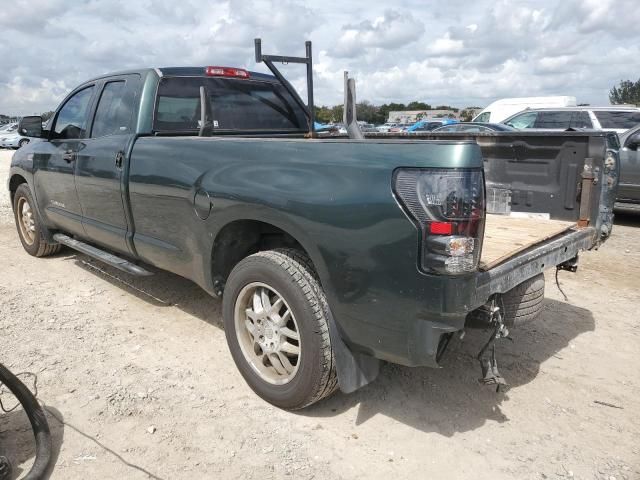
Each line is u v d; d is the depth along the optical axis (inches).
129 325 176.6
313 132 200.2
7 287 210.7
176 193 147.5
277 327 127.3
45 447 109.3
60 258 251.1
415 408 132.9
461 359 157.2
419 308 101.3
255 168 125.6
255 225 138.6
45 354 155.6
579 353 162.9
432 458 115.2
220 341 165.8
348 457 114.8
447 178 96.8
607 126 436.1
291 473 109.6
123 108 179.3
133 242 171.0
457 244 97.4
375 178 103.8
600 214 158.4
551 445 120.0
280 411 130.1
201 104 163.9
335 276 111.3
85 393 135.9
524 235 140.6
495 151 178.1
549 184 167.6
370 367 122.6
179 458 113.2
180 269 156.6
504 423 127.6
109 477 107.5
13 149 1306.6
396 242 101.3
